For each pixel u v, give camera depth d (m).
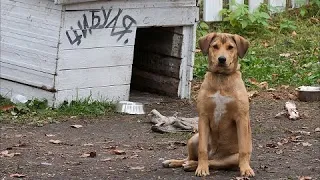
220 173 6.77
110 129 8.76
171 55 10.40
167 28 10.41
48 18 9.26
